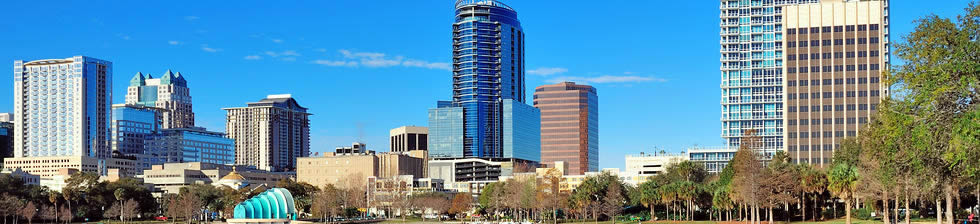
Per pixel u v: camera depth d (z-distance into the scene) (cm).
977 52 10194
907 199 16725
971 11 10344
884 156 13675
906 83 11112
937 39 10538
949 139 10488
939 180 12331
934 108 10631
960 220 19362
